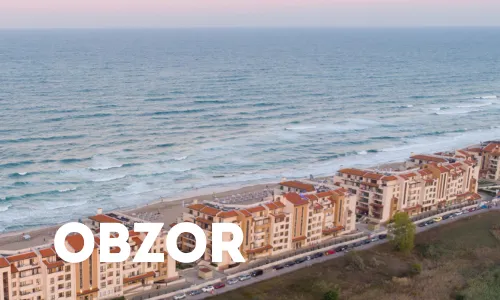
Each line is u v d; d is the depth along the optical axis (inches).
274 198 6368.1
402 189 7367.1
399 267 6028.5
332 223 6688.0
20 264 4584.2
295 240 6264.8
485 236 7007.9
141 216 7194.9
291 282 5546.3
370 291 5413.4
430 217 7500.0
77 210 7706.7
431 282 5644.7
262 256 6033.5
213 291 5260.8
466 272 5925.2
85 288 4886.8
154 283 5354.3
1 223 7170.3
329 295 5073.8
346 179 7603.4
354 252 6151.6
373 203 7327.8
